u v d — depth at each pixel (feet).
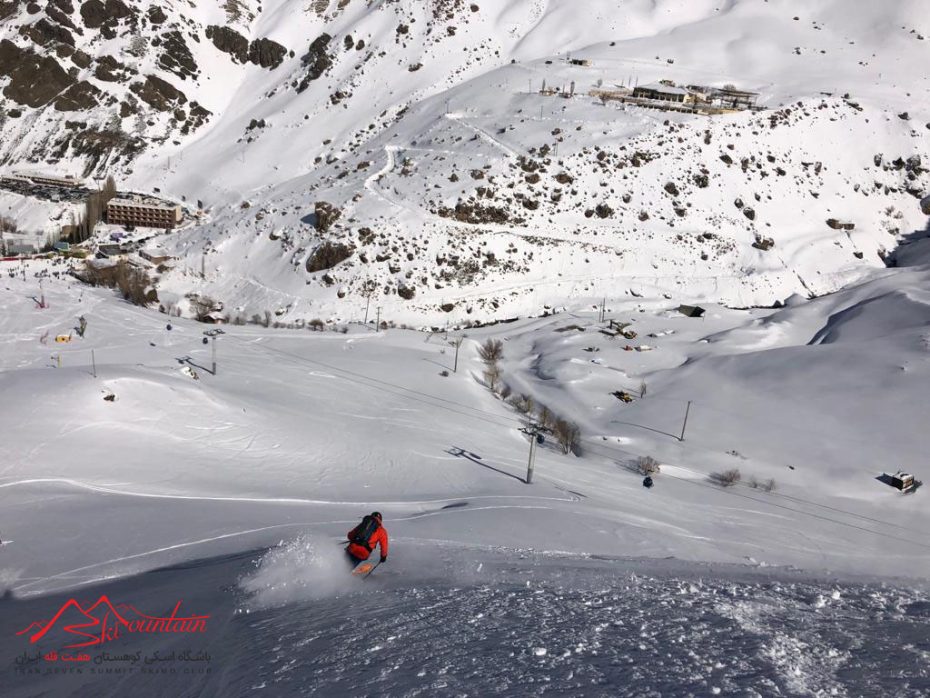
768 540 135.95
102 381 160.25
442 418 226.38
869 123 571.69
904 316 320.09
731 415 244.83
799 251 482.69
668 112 538.88
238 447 155.63
